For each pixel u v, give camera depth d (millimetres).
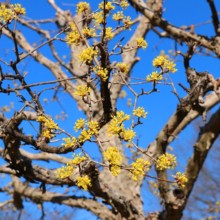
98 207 4629
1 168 4434
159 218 4270
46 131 2084
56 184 3855
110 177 4930
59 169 1793
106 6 2154
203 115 3291
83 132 1783
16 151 3555
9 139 3340
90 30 2217
